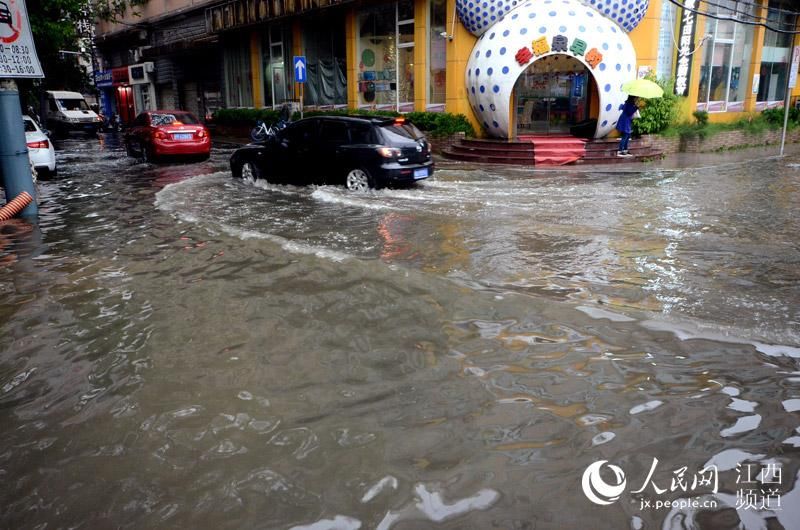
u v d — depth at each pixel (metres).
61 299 5.59
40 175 14.32
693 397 3.64
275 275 6.14
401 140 11.30
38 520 2.70
